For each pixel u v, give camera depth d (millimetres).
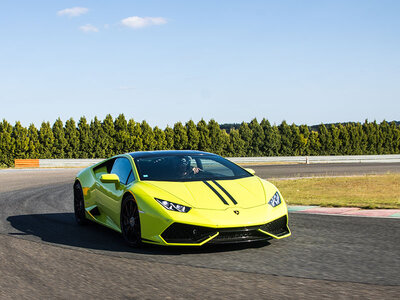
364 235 5102
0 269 3910
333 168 25391
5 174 21516
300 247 4523
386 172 20594
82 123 45219
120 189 5195
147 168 5168
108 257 4297
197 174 5102
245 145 51688
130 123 46719
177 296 3039
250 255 4219
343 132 53812
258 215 4316
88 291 3217
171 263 3982
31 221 6891
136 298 3021
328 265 3803
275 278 3428
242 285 3258
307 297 2945
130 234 4898
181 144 49312
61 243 5074
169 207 4336
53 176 19828
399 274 3494
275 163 35875
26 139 42344
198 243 4121
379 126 56656
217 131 50469
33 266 3998
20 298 3098
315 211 7297
